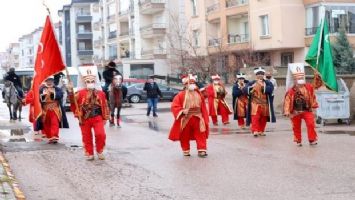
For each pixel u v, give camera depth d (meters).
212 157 12.32
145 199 8.45
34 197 8.76
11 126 21.31
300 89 13.71
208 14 48.47
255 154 12.59
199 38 50.72
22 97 25.58
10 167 11.50
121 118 24.45
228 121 20.70
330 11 37.44
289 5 39.00
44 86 15.10
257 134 16.16
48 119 15.23
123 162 11.97
